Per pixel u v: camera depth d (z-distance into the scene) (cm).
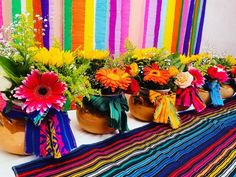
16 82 58
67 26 101
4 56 58
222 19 210
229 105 137
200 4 171
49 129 64
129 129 91
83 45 108
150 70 93
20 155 67
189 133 93
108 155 72
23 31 59
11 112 61
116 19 118
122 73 80
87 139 81
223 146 84
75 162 66
